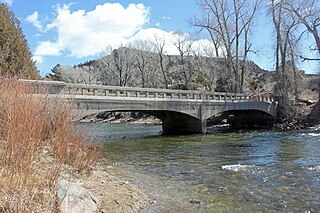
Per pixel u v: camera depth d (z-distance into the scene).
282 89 34.78
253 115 34.62
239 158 13.30
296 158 13.05
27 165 5.02
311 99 37.94
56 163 6.39
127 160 12.92
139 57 59.88
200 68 53.56
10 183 4.40
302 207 6.67
